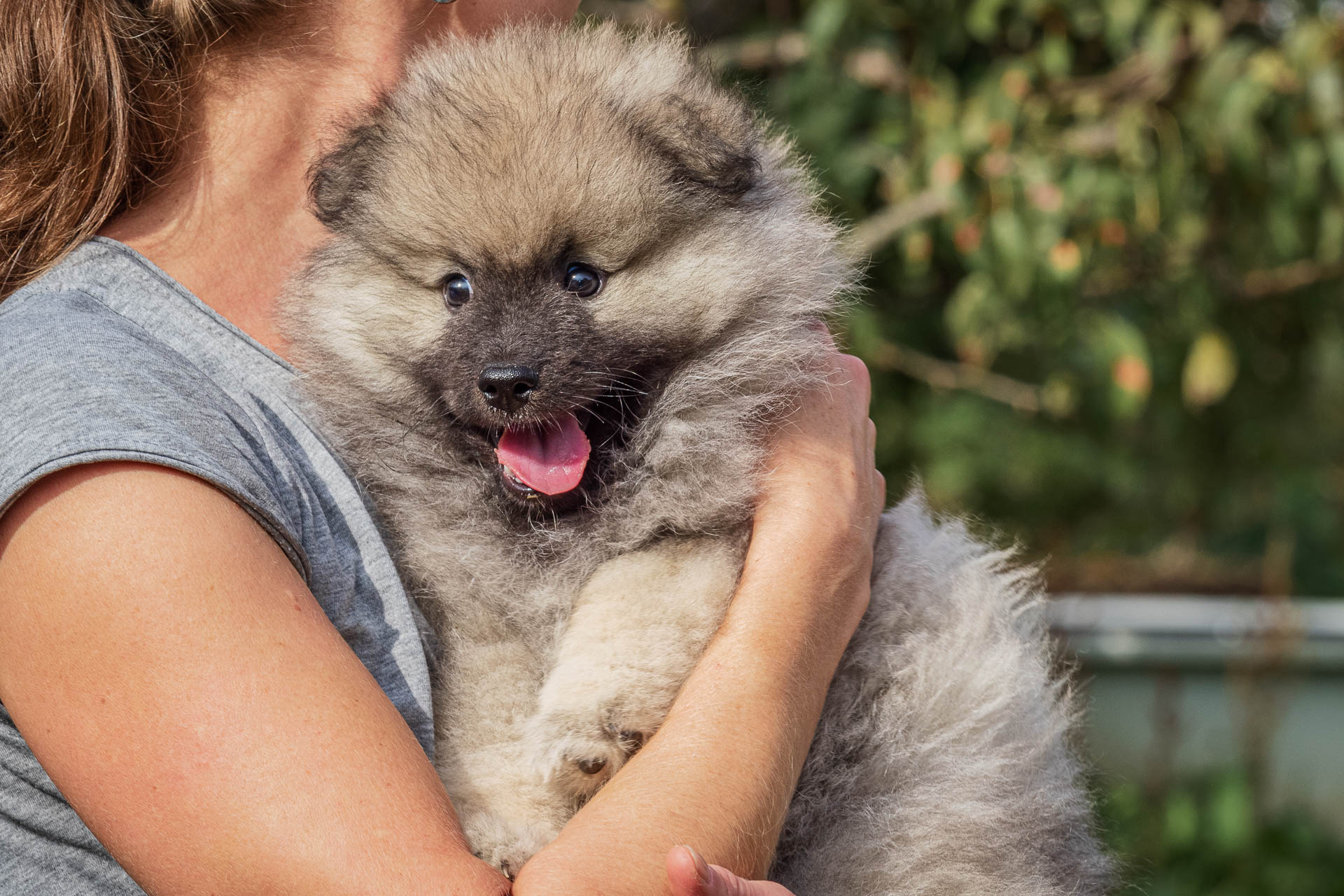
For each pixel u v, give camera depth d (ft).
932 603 7.73
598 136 7.39
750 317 7.80
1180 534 22.63
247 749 4.58
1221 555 23.38
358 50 7.59
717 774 5.28
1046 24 14.38
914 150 14.88
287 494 5.60
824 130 15.37
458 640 6.84
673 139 7.57
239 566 4.86
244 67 7.14
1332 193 14.57
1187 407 17.56
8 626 4.73
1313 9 14.20
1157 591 22.62
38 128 6.22
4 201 6.23
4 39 6.29
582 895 4.63
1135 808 17.11
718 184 7.65
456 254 7.36
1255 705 17.43
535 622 7.02
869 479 7.30
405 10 7.73
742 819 5.19
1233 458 18.97
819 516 6.72
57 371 5.17
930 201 14.55
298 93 7.34
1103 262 15.20
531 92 7.46
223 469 5.06
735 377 7.56
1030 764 7.62
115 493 4.77
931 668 7.44
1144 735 17.72
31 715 4.70
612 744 6.40
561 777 6.36
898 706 7.40
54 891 5.15
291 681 4.75
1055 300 14.51
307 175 7.34
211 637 4.69
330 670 4.87
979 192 14.05
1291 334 17.04
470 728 6.60
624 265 7.46
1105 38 14.94
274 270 7.22
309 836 4.52
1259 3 14.79
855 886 7.07
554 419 7.24
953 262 16.40
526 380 7.04
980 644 7.66
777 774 5.46
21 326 5.49
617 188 7.32
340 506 6.02
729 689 5.72
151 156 6.55
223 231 6.97
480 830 6.11
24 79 6.23
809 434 7.34
